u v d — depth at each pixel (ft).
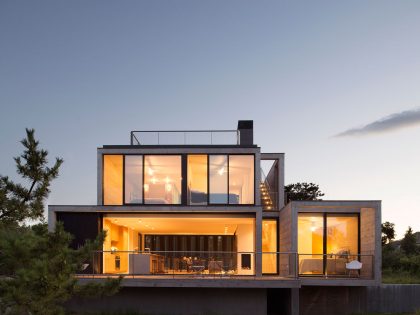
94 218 51.47
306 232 55.26
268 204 64.49
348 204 49.08
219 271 46.06
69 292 25.38
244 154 54.60
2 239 24.14
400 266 90.43
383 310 51.83
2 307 23.98
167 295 43.75
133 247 67.87
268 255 58.44
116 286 27.89
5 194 29.45
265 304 43.45
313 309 50.49
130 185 54.29
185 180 54.13
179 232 71.41
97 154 54.49
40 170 30.53
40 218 30.58
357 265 47.37
